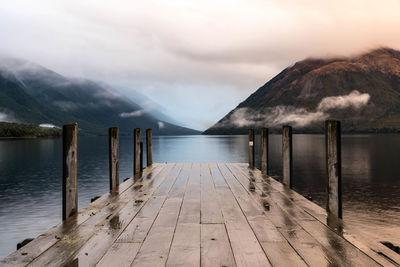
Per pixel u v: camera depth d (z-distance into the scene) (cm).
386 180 4441
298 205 557
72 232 407
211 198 621
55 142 14638
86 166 5675
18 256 327
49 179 4334
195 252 337
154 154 8094
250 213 505
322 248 346
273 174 4628
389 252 331
